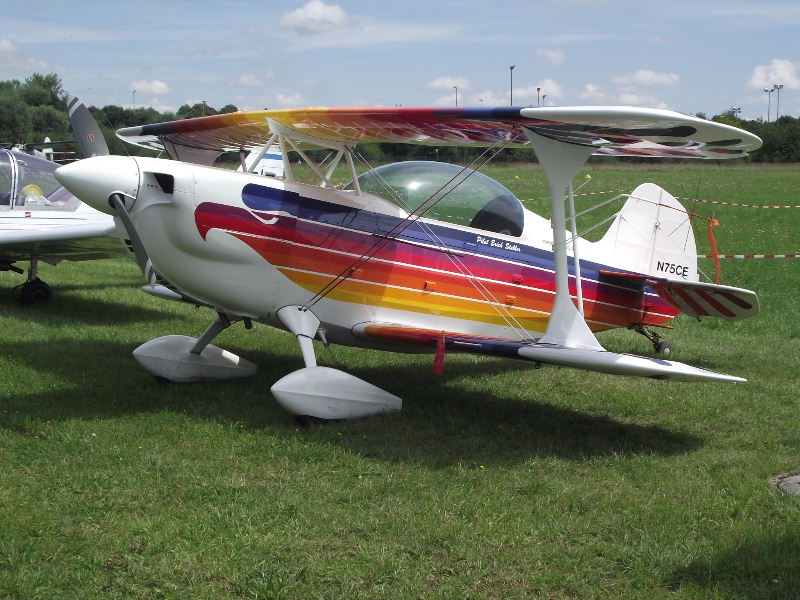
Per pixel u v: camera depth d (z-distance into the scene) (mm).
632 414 6043
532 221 6953
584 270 7172
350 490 4254
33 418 5266
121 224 5492
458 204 6512
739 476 4645
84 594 3137
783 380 7066
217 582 3279
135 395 5941
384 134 5820
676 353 8031
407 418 5664
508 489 4379
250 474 4469
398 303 6266
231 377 6574
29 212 9195
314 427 5359
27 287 9344
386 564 3418
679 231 7812
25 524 3680
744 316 6316
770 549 3607
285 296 5832
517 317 6898
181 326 8641
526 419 5812
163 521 3752
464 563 3477
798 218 23297
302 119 5508
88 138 7832
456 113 4957
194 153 7008
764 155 53750
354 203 6070
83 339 7652
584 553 3584
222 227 5477
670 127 4477
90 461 4516
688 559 3525
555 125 4773
